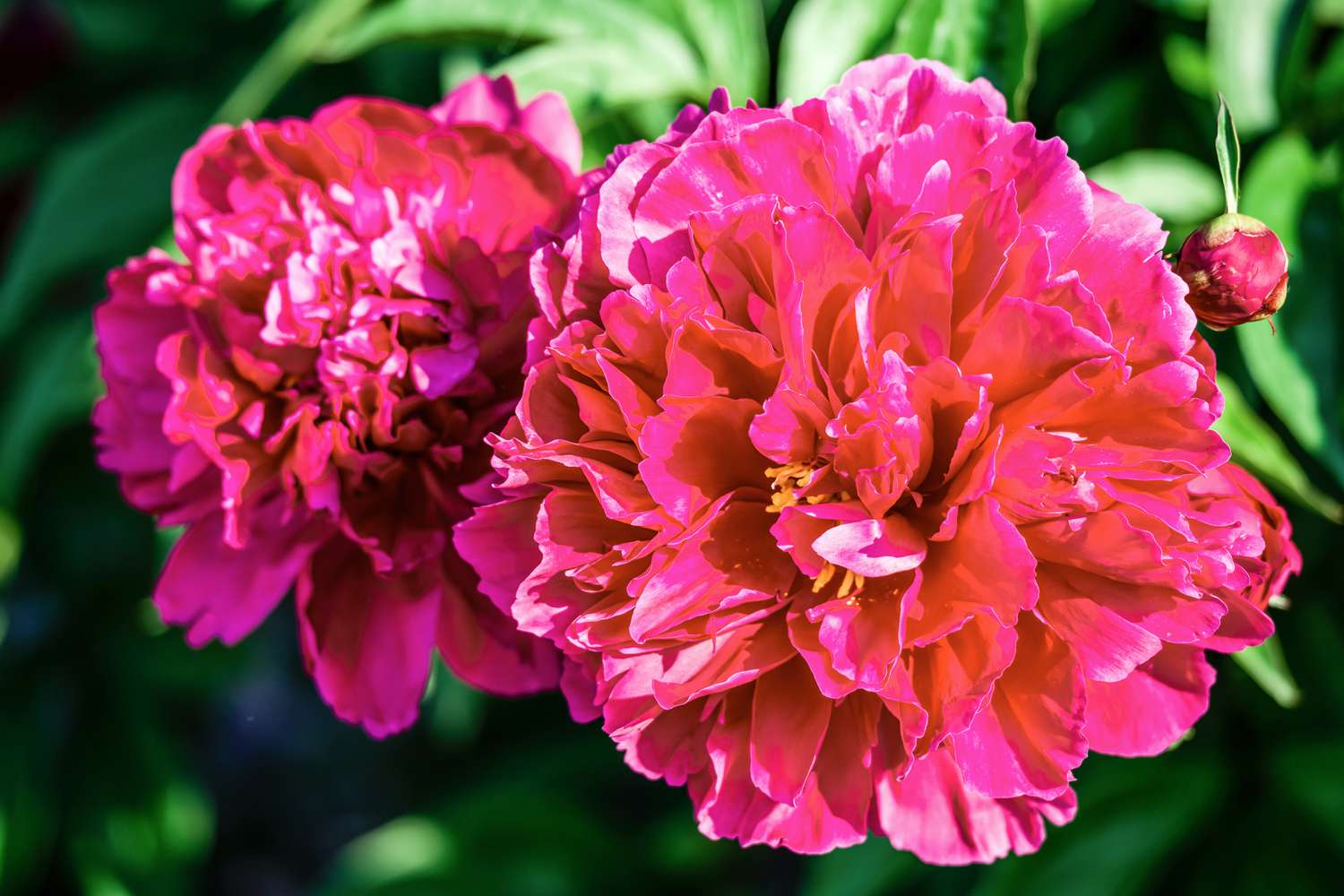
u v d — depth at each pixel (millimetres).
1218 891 565
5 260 686
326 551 503
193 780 741
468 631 495
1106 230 454
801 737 456
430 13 526
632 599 455
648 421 447
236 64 644
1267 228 454
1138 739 459
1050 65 544
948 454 453
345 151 500
